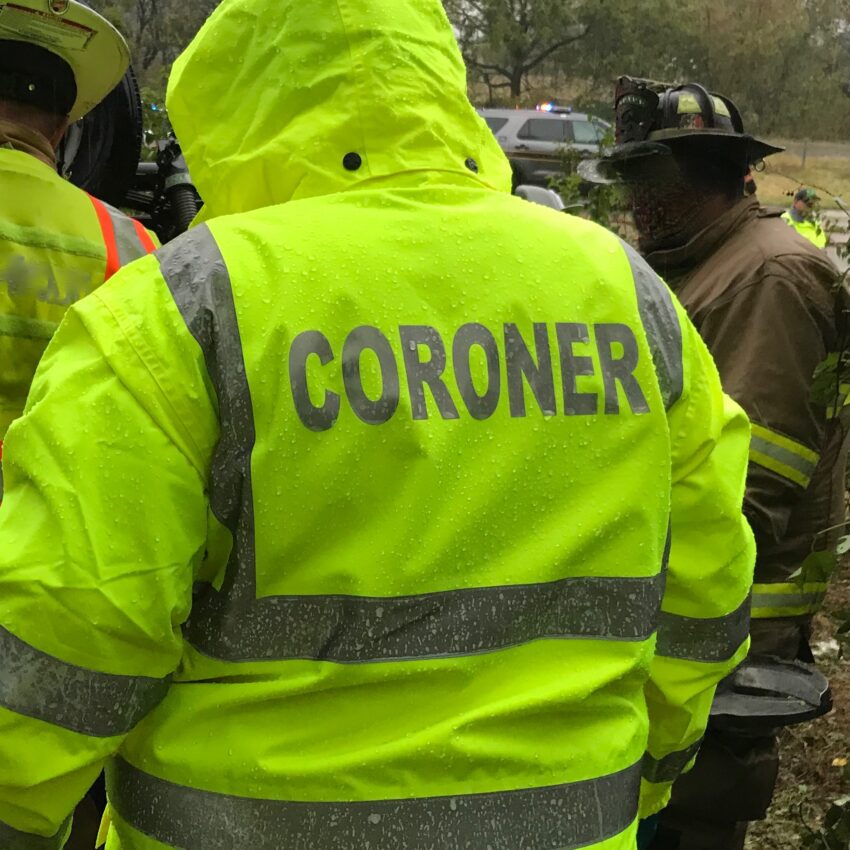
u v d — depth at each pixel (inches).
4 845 43.7
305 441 41.3
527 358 44.9
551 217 48.8
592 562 45.3
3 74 80.7
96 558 39.5
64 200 81.5
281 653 42.1
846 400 85.2
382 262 43.9
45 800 42.5
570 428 45.1
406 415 42.3
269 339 41.5
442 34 49.4
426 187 46.4
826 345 83.7
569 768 44.2
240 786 41.4
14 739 40.6
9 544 40.2
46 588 39.4
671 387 48.6
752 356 82.4
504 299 45.1
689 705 54.3
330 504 41.5
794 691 77.3
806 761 121.1
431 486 42.5
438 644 42.5
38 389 42.2
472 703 43.1
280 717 42.1
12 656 40.1
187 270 42.4
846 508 109.6
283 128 46.8
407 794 41.6
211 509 42.0
